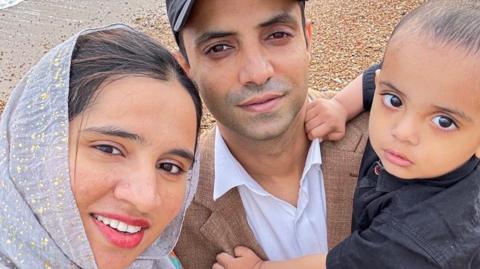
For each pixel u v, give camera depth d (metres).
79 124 0.46
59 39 3.04
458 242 0.59
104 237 0.48
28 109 0.48
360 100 0.76
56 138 0.46
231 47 0.65
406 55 0.58
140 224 0.48
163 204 0.50
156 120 0.48
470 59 0.55
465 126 0.57
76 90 0.47
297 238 0.75
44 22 3.19
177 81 0.50
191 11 0.64
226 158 0.73
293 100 0.67
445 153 0.59
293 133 0.71
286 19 0.64
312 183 0.75
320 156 0.74
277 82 0.65
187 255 0.76
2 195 0.49
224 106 0.67
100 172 0.46
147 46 0.51
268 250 0.75
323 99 0.77
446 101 0.56
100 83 0.47
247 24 0.63
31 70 0.51
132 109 0.47
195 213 0.74
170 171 0.51
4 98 2.53
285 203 0.75
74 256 0.47
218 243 0.74
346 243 0.65
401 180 0.64
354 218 0.70
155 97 0.48
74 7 3.34
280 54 0.65
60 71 0.48
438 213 0.60
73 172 0.46
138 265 0.58
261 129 0.67
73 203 0.46
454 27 0.56
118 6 3.36
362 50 2.40
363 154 0.74
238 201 0.74
